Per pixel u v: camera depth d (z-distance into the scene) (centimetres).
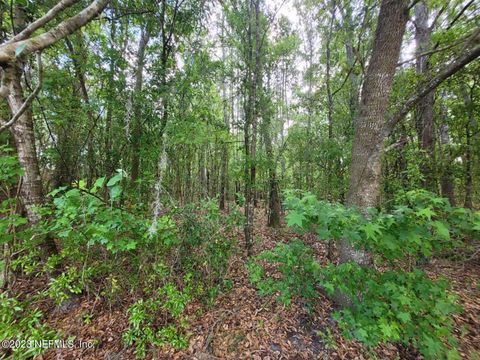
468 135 541
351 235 196
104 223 257
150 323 272
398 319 221
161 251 330
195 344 273
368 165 308
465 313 320
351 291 235
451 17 484
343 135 627
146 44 506
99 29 488
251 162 525
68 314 292
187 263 341
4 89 85
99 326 279
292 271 276
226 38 605
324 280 246
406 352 265
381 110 310
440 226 171
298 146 664
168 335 261
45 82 383
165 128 408
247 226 532
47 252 310
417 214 178
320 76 812
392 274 228
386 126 302
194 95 505
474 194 696
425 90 273
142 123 455
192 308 328
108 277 308
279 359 261
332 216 194
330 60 717
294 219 184
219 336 289
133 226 266
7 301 219
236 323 312
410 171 464
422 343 202
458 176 556
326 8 622
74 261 319
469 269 410
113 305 307
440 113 611
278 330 300
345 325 233
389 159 590
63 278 251
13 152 351
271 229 775
